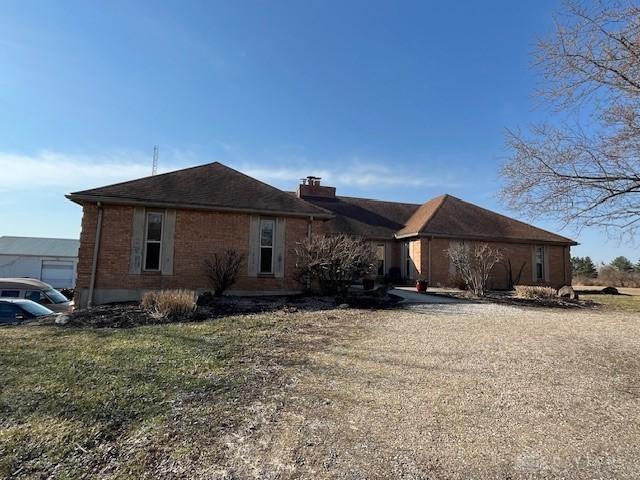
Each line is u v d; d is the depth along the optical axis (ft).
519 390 17.13
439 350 23.53
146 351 22.22
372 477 10.52
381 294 50.26
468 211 85.51
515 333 28.94
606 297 68.90
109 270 45.19
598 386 17.89
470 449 12.04
